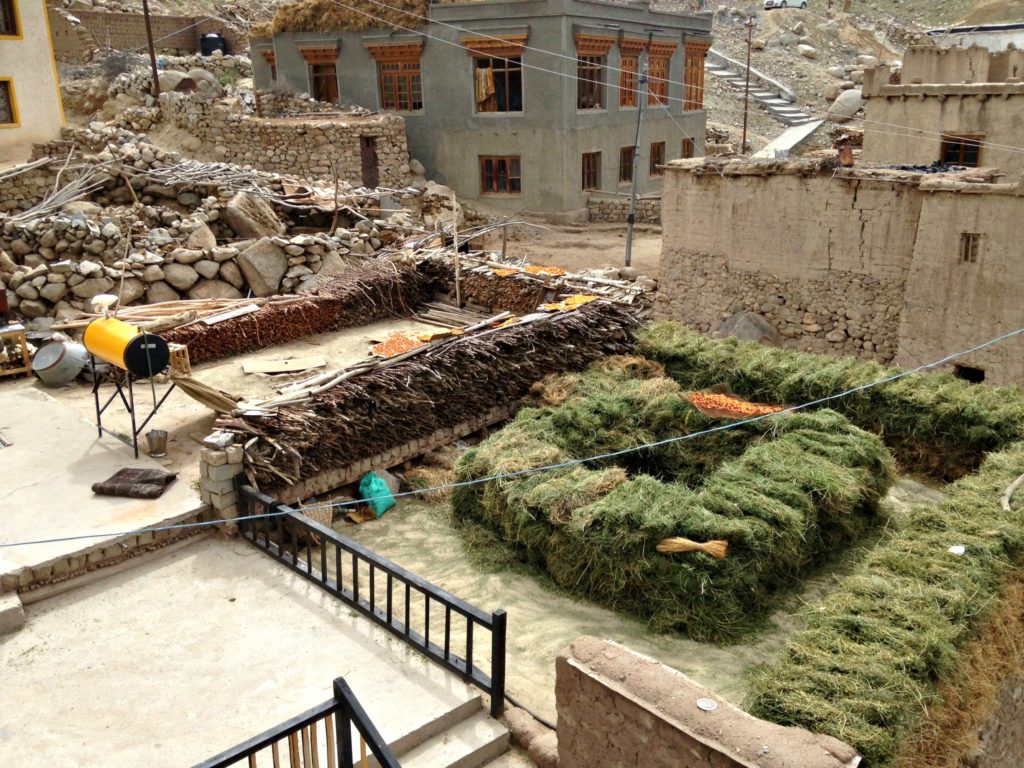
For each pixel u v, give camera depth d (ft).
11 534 28.27
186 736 21.52
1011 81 69.15
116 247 51.67
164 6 139.85
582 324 46.14
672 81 109.50
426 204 87.66
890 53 170.30
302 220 66.13
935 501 37.81
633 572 28.91
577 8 88.12
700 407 38.83
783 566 30.12
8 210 63.72
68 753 20.93
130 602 27.07
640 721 18.92
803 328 55.98
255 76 107.14
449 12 90.84
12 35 81.61
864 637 22.34
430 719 22.44
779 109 142.72
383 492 36.70
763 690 20.81
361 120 90.17
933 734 20.36
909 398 40.01
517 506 32.09
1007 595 25.95
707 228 59.31
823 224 53.26
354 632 25.86
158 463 33.53
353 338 49.65
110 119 93.30
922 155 68.74
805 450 34.76
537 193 93.86
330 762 17.02
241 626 25.96
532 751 22.49
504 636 22.84
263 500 29.68
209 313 47.09
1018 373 46.65
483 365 41.45
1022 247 45.11
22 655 24.47
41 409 38.73
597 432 38.24
